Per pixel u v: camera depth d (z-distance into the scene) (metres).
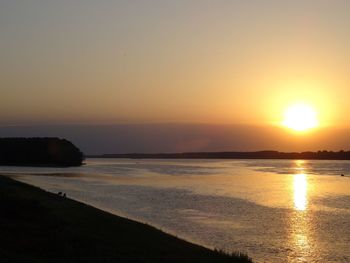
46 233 23.38
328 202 53.19
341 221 38.66
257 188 72.88
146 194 61.88
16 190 47.28
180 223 37.34
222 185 79.31
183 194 61.91
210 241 30.28
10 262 16.97
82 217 31.31
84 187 74.00
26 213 28.80
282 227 35.62
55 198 44.50
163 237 26.94
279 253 27.16
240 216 41.31
